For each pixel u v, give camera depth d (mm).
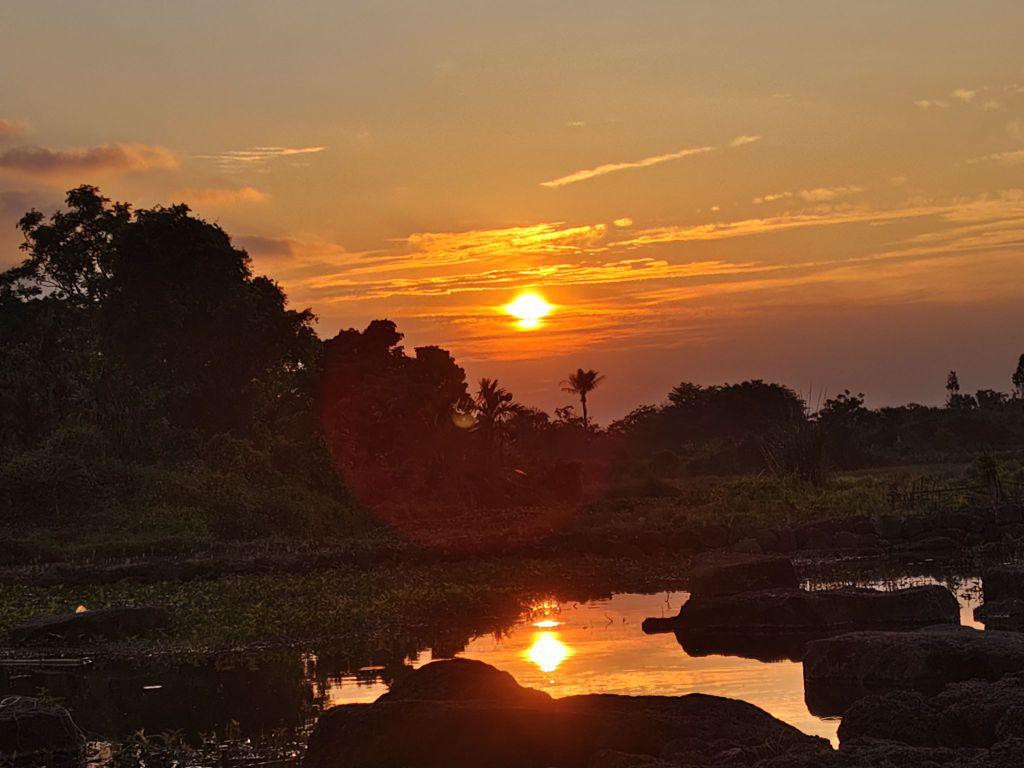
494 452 65125
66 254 52406
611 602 20125
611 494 56625
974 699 8062
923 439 91812
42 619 17109
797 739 7578
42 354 50312
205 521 34406
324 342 65500
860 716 8125
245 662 15070
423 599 19406
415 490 55719
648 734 7520
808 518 32156
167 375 45469
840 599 16062
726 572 18031
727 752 7020
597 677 12742
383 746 7785
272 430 52188
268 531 35562
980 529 28656
